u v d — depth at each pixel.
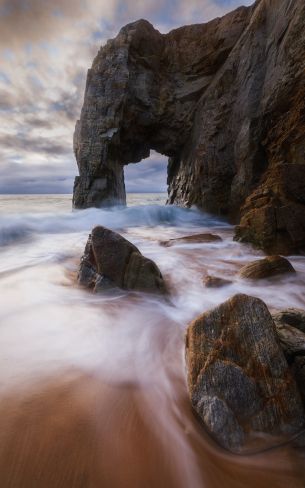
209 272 6.93
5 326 4.16
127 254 5.43
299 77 11.24
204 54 23.69
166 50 25.16
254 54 15.84
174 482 1.97
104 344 3.74
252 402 2.40
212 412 2.35
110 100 23.38
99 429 2.37
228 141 18.33
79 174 25.73
